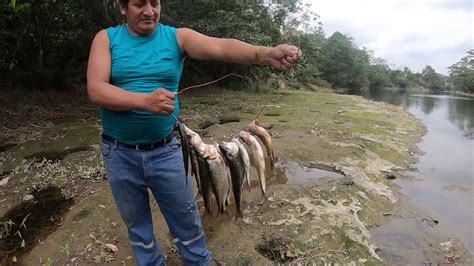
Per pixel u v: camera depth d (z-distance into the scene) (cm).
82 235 354
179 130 245
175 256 320
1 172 538
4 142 675
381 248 361
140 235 264
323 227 367
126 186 243
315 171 542
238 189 296
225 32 1182
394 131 873
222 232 363
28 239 364
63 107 967
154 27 219
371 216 420
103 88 202
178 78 235
